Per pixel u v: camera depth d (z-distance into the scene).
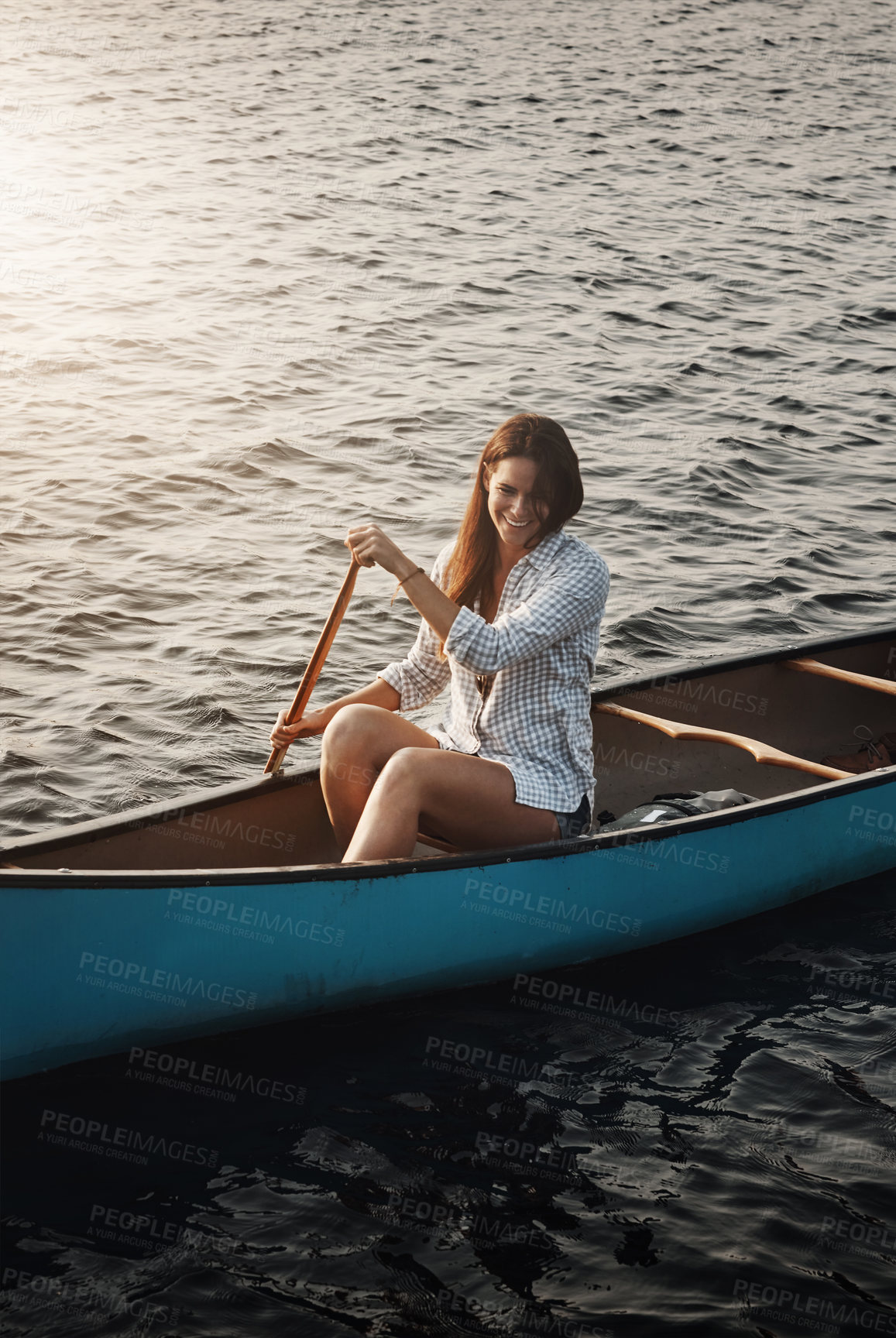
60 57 27.80
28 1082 3.18
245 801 3.79
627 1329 2.56
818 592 6.80
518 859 3.55
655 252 14.62
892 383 10.52
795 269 14.08
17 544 6.80
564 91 25.50
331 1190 2.92
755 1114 3.21
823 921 4.11
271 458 8.31
